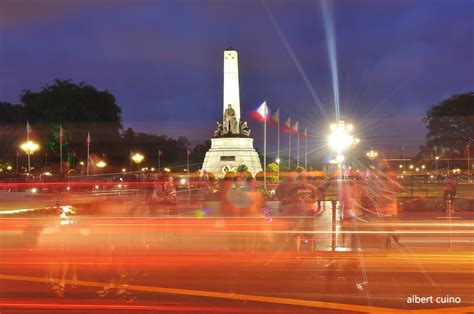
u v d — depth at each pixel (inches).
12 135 3440.0
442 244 643.5
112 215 889.5
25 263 523.8
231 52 3230.8
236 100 3265.3
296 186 665.6
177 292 404.2
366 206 659.4
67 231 720.3
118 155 3846.0
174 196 861.8
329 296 391.9
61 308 358.3
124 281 442.3
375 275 463.5
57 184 2132.1
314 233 661.3
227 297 389.1
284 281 441.4
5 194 1758.1
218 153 3223.4
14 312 348.8
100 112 3666.3
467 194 1610.5
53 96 3508.9
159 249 601.3
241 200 805.2
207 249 605.6
